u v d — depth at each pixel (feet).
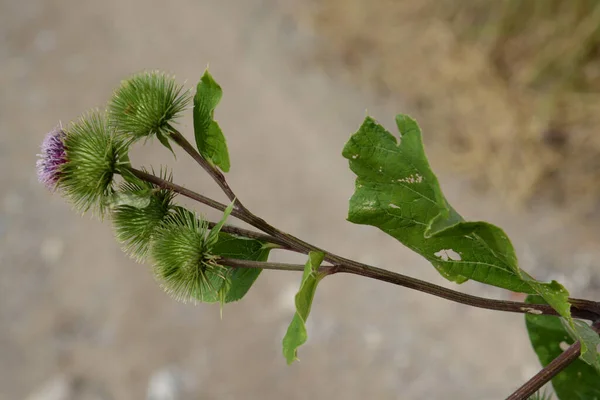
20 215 4.95
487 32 4.28
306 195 4.34
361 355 3.65
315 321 3.85
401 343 3.62
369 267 1.63
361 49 4.84
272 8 5.44
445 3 4.53
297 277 4.00
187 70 5.31
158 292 4.24
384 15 4.77
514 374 3.33
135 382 3.88
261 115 4.87
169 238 1.69
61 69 5.80
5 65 6.05
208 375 3.80
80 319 4.28
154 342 4.02
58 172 1.73
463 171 4.08
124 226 1.72
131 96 1.73
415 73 4.51
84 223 4.77
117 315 4.20
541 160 3.82
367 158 1.60
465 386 3.37
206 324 4.03
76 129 1.75
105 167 1.71
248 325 3.94
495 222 3.83
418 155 1.57
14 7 6.57
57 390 3.94
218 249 1.72
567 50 3.90
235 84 5.13
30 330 4.31
